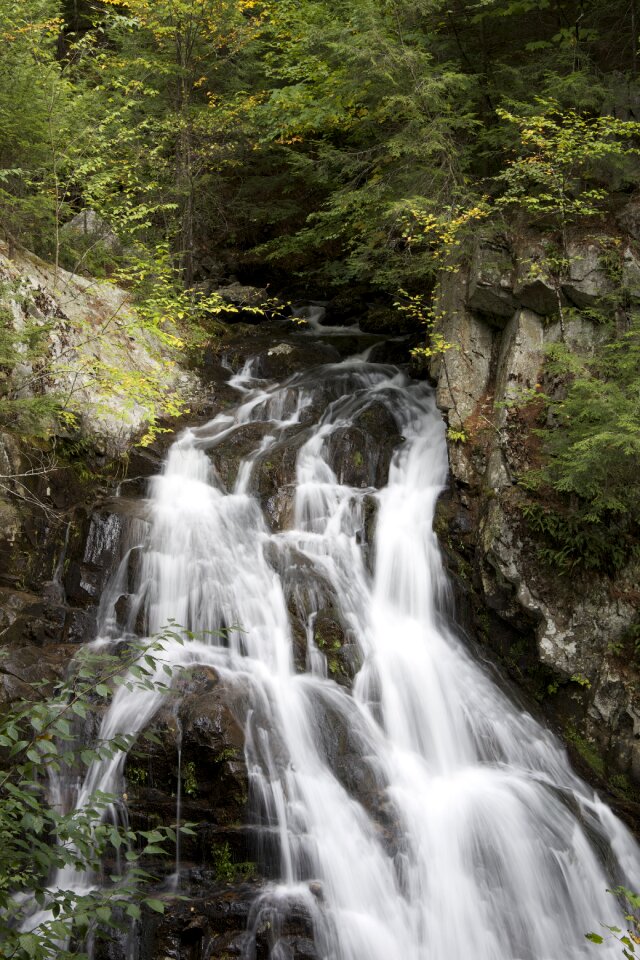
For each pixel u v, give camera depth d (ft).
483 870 23.16
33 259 35.96
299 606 29.04
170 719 23.70
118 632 28.50
